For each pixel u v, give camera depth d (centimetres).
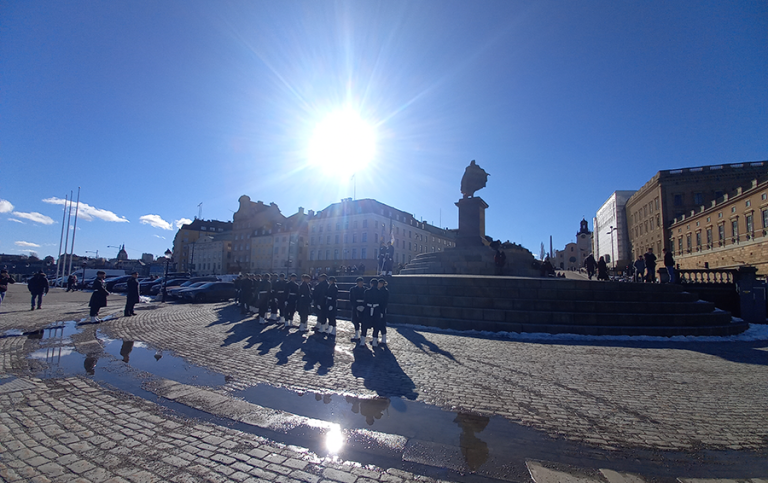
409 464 370
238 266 8550
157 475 335
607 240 8306
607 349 981
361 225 6812
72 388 590
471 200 2520
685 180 5403
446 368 749
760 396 599
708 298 1797
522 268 2408
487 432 450
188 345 953
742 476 361
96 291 1359
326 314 1141
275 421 468
